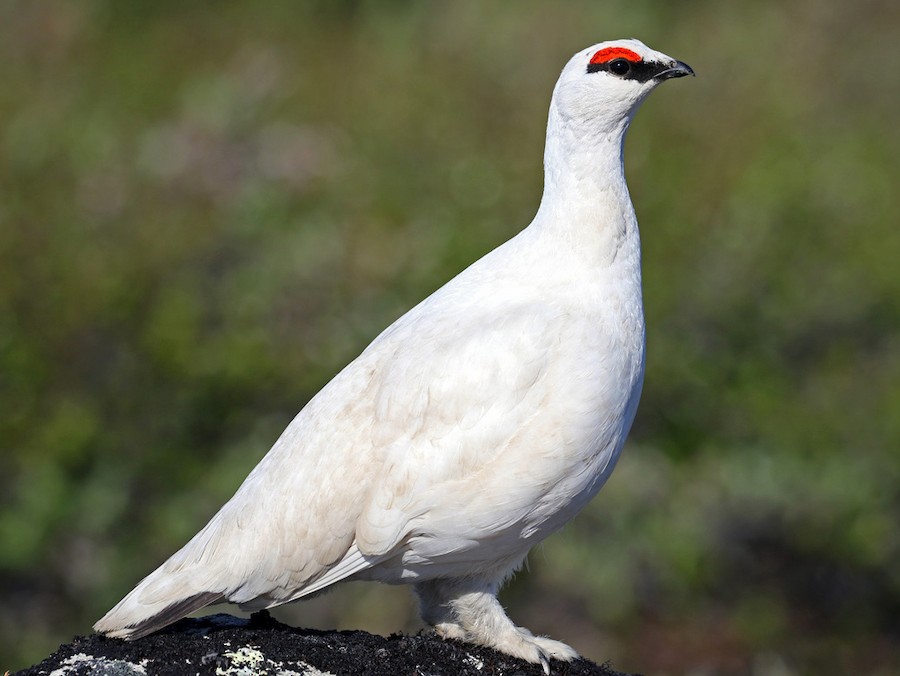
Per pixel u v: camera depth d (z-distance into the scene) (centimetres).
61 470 1176
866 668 1128
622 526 1178
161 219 1405
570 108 692
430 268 1342
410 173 1493
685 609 1158
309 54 1719
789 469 1237
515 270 691
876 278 1405
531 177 1483
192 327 1276
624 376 665
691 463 1238
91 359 1266
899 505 1234
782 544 1200
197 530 1148
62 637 1096
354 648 656
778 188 1477
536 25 1717
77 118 1549
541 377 652
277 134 1520
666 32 1781
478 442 644
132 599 640
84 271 1321
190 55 1700
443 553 658
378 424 654
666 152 1529
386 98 1609
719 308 1359
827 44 1780
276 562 647
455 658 671
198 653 627
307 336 1301
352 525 649
